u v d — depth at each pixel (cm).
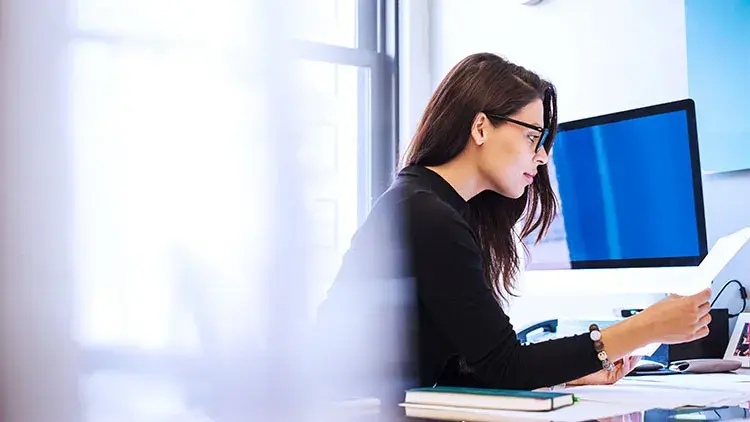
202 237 63
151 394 60
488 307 110
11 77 55
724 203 187
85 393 57
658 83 205
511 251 151
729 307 183
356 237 116
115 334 58
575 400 100
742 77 182
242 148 65
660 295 198
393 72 301
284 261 68
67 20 57
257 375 67
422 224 112
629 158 179
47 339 55
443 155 128
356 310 105
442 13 289
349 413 82
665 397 106
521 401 92
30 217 55
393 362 102
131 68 60
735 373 152
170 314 61
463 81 128
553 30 238
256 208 66
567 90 232
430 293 110
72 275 56
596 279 185
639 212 177
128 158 59
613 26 218
